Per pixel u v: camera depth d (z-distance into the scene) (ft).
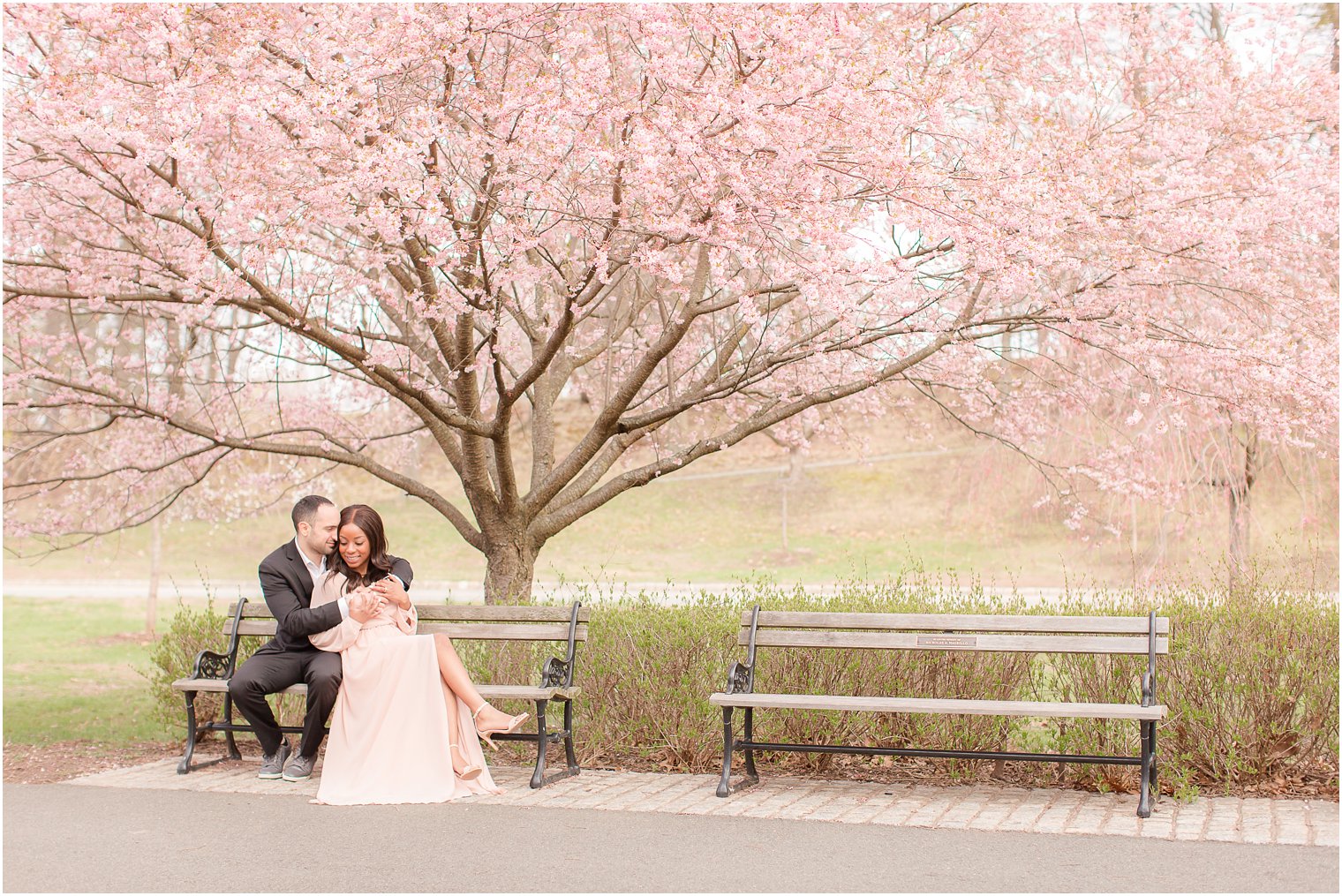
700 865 14.14
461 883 13.44
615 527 102.06
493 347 22.48
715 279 20.29
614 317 28.32
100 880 13.70
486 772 18.84
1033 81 27.99
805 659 20.70
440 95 22.29
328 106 18.72
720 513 104.12
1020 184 20.76
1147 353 24.12
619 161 19.66
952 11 25.86
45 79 20.38
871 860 14.29
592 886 13.26
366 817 16.97
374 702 18.58
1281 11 27.25
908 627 19.15
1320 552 23.12
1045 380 29.09
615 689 21.35
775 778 19.95
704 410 35.04
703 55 21.98
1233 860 13.98
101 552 94.38
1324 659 18.19
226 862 14.46
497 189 21.42
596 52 20.99
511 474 25.72
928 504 97.55
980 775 19.88
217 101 19.29
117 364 32.37
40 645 47.78
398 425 39.29
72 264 23.85
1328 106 26.86
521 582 26.94
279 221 21.67
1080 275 24.54
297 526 20.99
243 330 34.37
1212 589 21.08
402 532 99.45
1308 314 26.53
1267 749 18.26
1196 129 25.95
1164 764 17.98
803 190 20.62
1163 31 27.66
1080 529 30.53
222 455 31.81
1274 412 24.36
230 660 22.17
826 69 19.54
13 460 34.30
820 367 27.61
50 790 19.19
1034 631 19.69
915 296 23.06
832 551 90.89
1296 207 24.85
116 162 23.35
